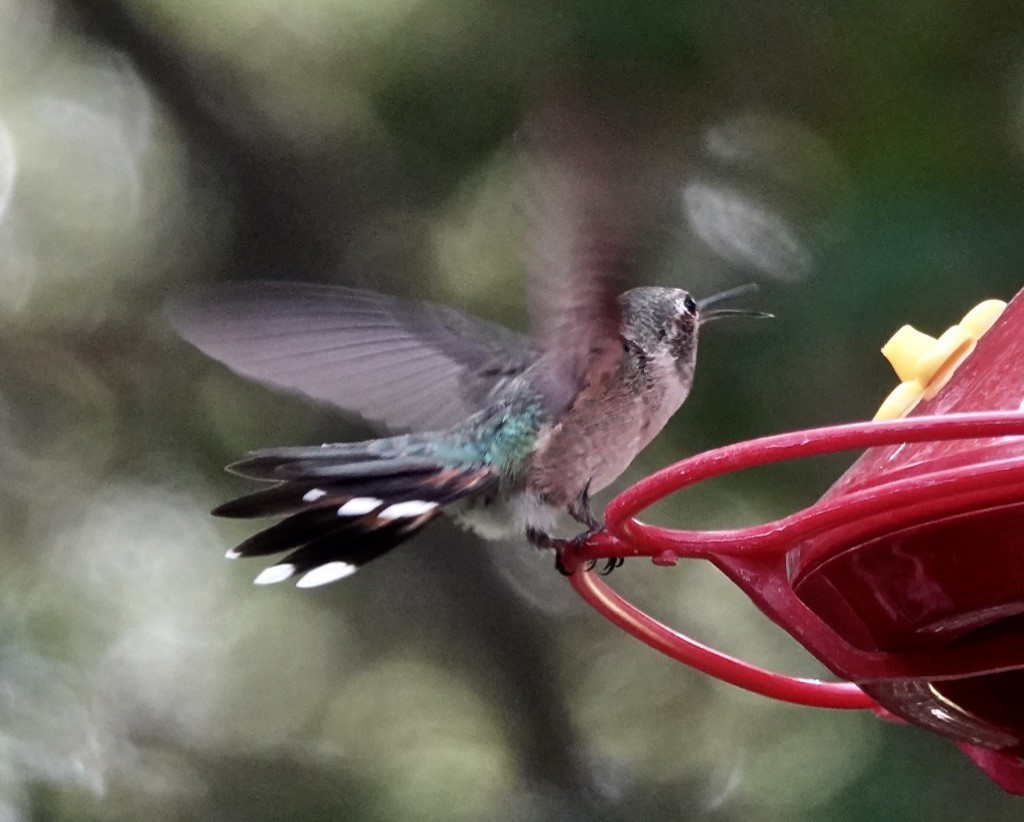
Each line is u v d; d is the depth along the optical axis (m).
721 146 10.06
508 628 12.25
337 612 12.42
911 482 4.87
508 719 12.06
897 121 9.84
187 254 12.31
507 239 11.31
